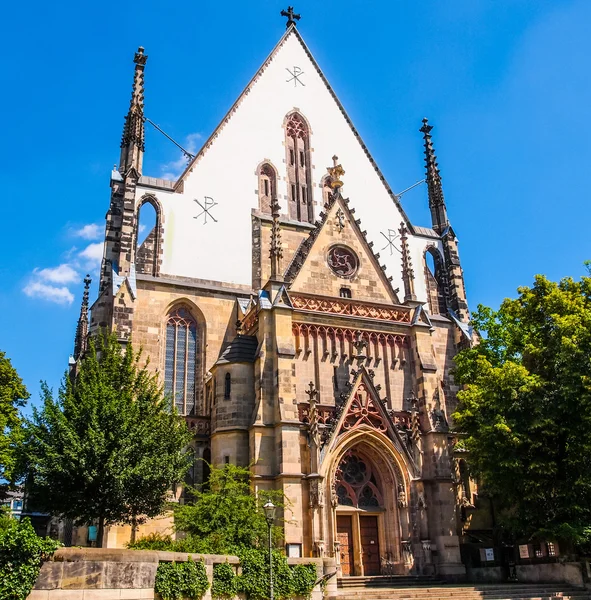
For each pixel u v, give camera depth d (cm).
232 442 4753
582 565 4166
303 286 5403
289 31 7325
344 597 3709
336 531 4681
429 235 7238
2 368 5003
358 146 7194
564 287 4997
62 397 3934
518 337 5153
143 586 2652
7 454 4391
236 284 5966
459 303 6869
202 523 3841
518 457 4347
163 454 3903
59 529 5394
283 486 4425
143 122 6222
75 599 2450
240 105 6688
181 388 5509
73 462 3578
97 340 5203
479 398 4772
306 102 7088
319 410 4909
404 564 4725
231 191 6309
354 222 5847
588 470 4125
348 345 5303
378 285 5744
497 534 5197
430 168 7644
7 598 2281
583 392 4144
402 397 5375
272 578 3122
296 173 6769
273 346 4903
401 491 4888
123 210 5619
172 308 5684
